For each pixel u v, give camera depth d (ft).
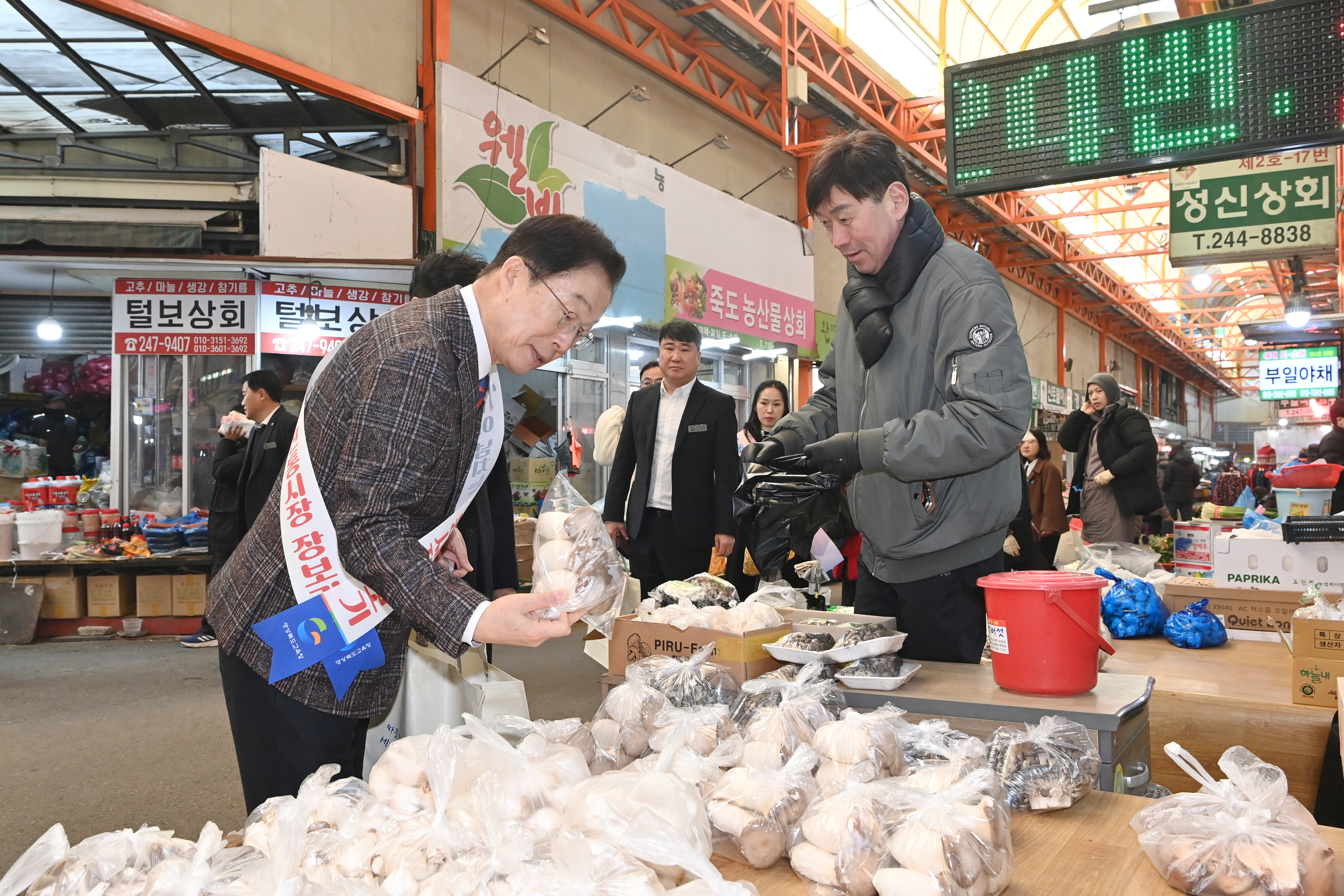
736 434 13.08
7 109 22.89
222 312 23.20
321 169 21.30
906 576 6.86
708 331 33.35
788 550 6.82
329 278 23.12
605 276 4.53
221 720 14.06
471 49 24.39
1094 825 4.17
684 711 4.85
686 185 31.65
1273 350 47.88
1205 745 7.12
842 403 7.57
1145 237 68.95
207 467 23.91
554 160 25.88
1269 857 3.37
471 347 4.49
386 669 4.96
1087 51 14.12
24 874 3.36
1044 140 14.46
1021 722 4.99
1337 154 24.75
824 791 3.93
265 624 4.57
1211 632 9.23
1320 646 6.78
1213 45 13.26
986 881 3.33
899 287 6.65
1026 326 65.98
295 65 20.45
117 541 21.88
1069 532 18.90
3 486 24.97
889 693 5.41
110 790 11.02
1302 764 6.75
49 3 17.67
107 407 29.48
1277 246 24.80
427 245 22.91
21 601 20.63
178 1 18.51
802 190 39.99
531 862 3.15
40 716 14.32
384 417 4.20
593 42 28.60
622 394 32.27
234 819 10.11
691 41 32.99
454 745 3.84
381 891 3.01
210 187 22.22
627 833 3.23
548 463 26.71
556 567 4.66
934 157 43.11
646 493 13.34
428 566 4.05
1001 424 5.81
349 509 4.15
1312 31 12.67
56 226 21.11
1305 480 11.72
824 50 35.94
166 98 22.50
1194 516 22.66
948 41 39.86
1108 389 20.79
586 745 4.68
